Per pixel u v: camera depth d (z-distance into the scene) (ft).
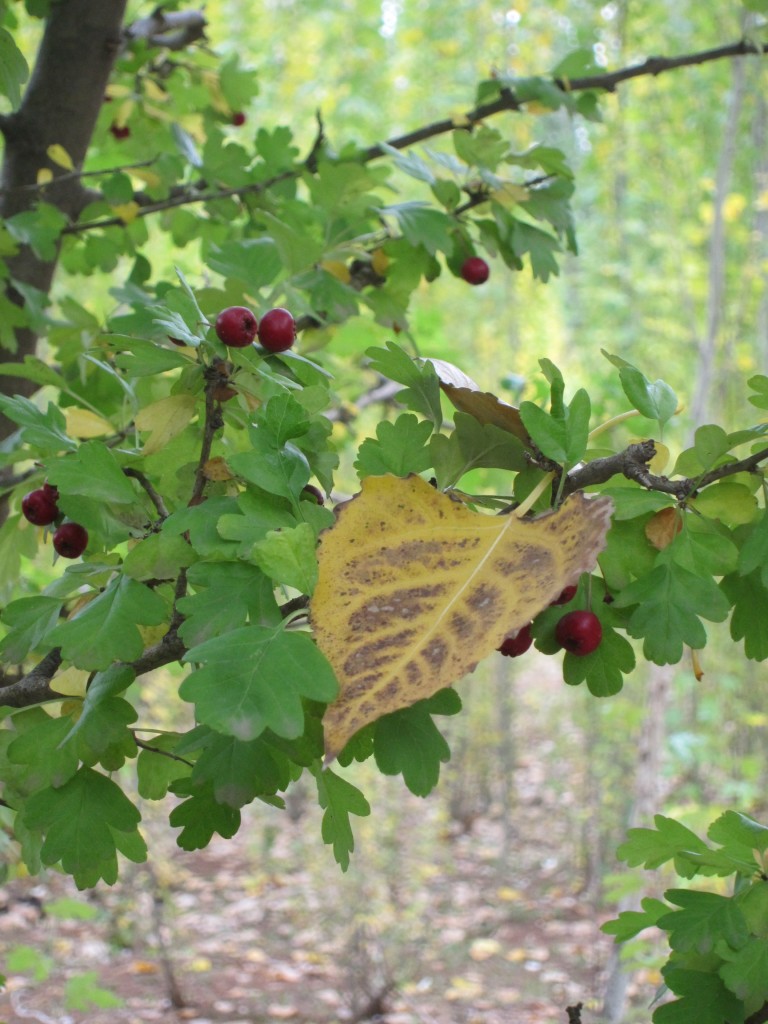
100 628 1.99
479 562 1.91
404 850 9.09
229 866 9.30
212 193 3.50
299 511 1.98
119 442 2.45
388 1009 6.47
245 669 1.87
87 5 3.22
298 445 2.06
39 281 3.37
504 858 9.29
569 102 3.36
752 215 8.48
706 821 5.03
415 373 2.07
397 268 3.07
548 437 1.97
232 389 2.06
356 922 7.23
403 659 1.88
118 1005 4.48
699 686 8.54
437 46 11.25
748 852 2.15
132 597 2.01
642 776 6.00
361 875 7.77
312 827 9.61
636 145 8.99
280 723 1.85
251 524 1.96
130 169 3.27
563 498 2.03
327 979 7.01
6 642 2.10
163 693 7.75
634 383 2.03
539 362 2.01
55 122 3.34
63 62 3.27
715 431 2.02
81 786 2.08
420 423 2.05
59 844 2.06
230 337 2.04
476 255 3.07
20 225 3.02
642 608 2.03
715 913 2.12
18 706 2.13
